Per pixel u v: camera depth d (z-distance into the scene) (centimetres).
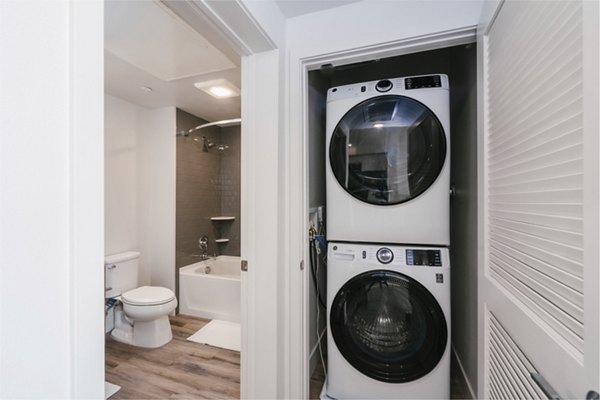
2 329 38
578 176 50
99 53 49
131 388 173
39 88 42
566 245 54
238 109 296
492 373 93
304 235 144
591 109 46
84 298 47
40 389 42
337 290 148
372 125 147
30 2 41
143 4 132
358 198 148
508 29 80
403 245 145
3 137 38
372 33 129
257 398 133
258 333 133
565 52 54
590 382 46
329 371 150
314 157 184
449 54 205
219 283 273
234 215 356
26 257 40
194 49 175
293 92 141
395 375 138
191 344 227
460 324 171
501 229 87
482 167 102
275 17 128
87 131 47
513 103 77
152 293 231
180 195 295
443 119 138
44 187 42
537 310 65
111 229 258
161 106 287
